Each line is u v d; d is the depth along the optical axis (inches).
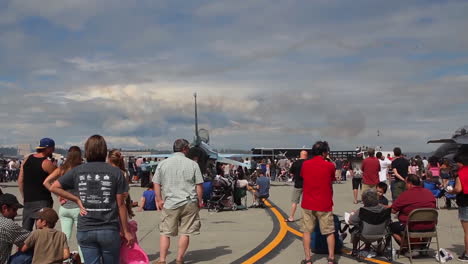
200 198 268.1
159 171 265.3
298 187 433.1
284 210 540.7
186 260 284.4
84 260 181.9
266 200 669.3
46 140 256.4
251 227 411.5
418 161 842.8
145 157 1162.0
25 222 252.2
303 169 269.7
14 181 1346.0
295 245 330.6
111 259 183.6
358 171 598.9
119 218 198.4
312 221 267.9
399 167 461.1
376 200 278.4
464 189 271.7
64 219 248.1
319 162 266.2
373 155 527.5
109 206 178.7
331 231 266.1
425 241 291.4
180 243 263.9
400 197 291.9
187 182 262.4
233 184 553.0
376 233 280.5
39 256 200.2
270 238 356.5
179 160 264.1
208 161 808.3
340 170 1246.3
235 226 417.7
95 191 177.8
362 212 279.9
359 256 284.0
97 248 181.5
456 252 303.0
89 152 185.3
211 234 376.2
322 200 263.4
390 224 292.7
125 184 185.9
